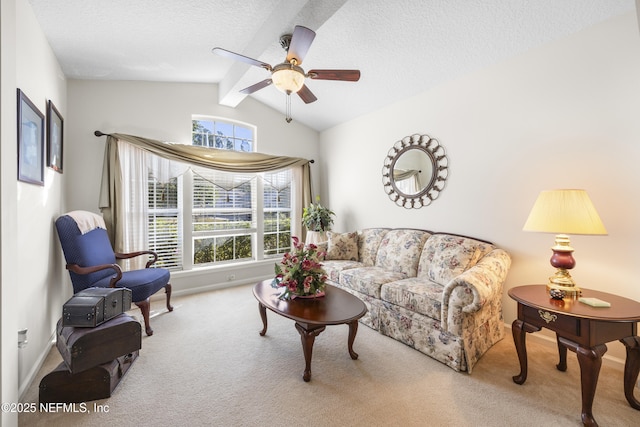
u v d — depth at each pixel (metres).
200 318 2.97
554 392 1.80
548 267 2.39
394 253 3.21
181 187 3.75
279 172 4.55
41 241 2.18
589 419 1.51
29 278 1.93
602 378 1.93
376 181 3.98
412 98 3.48
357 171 4.29
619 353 2.03
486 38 2.43
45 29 2.29
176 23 2.43
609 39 2.05
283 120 4.60
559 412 1.63
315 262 2.32
